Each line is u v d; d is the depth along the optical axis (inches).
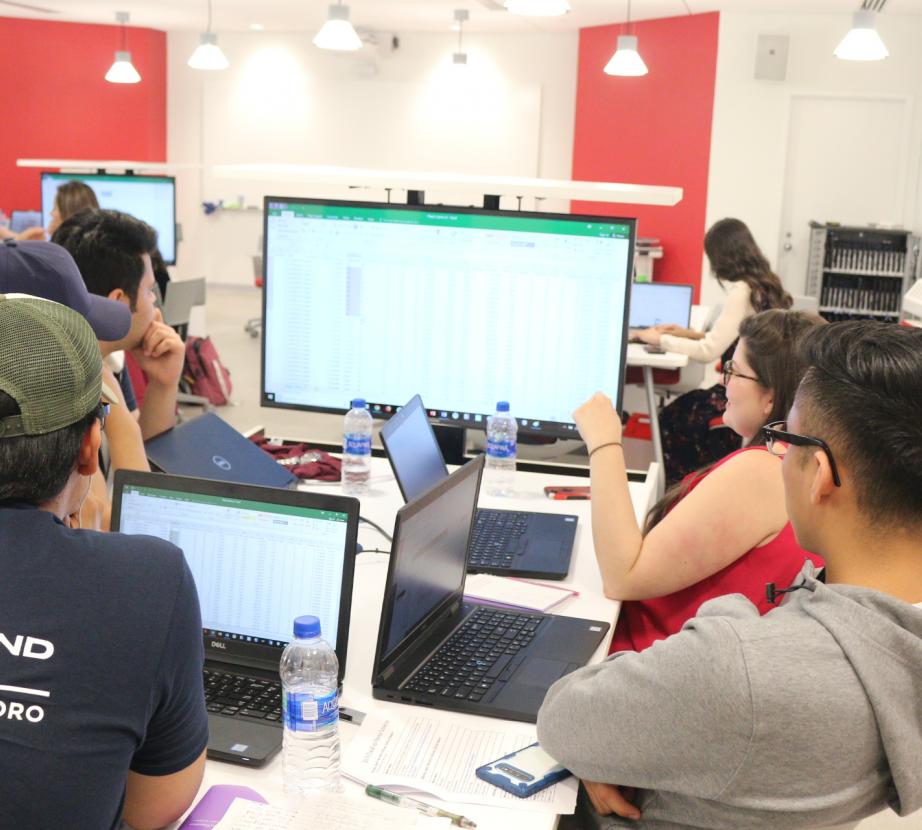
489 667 63.8
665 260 380.8
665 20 369.1
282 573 61.3
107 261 90.0
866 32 252.1
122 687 40.9
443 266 100.0
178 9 392.8
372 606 72.9
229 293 480.7
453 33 435.8
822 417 42.2
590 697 47.8
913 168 350.0
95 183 289.4
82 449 43.9
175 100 470.9
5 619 40.4
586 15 371.2
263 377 106.5
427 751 55.6
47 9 398.6
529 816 50.3
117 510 63.7
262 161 468.8
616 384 99.7
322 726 52.2
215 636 62.6
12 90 431.8
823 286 345.1
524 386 101.3
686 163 369.4
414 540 61.4
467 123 441.1
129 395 109.8
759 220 360.8
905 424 40.1
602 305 98.0
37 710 39.8
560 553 82.9
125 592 41.8
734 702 41.1
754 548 72.2
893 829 97.0
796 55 348.5
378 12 386.0
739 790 42.4
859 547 42.4
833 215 360.2
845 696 40.4
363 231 100.8
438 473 93.1
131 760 43.0
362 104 452.8
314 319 104.0
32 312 42.6
